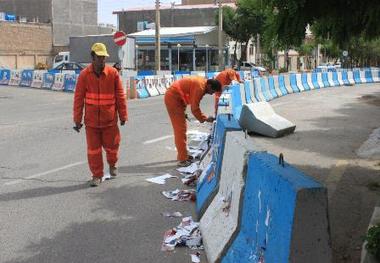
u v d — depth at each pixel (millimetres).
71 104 20453
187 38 54000
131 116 16234
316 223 3328
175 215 6266
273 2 5863
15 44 66062
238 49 63281
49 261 4945
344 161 9516
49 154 9883
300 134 12953
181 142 8906
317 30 6668
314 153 10352
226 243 4621
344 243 5340
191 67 54938
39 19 74750
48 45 71812
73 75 28062
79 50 46438
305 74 31891
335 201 6875
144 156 9797
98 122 7605
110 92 7668
